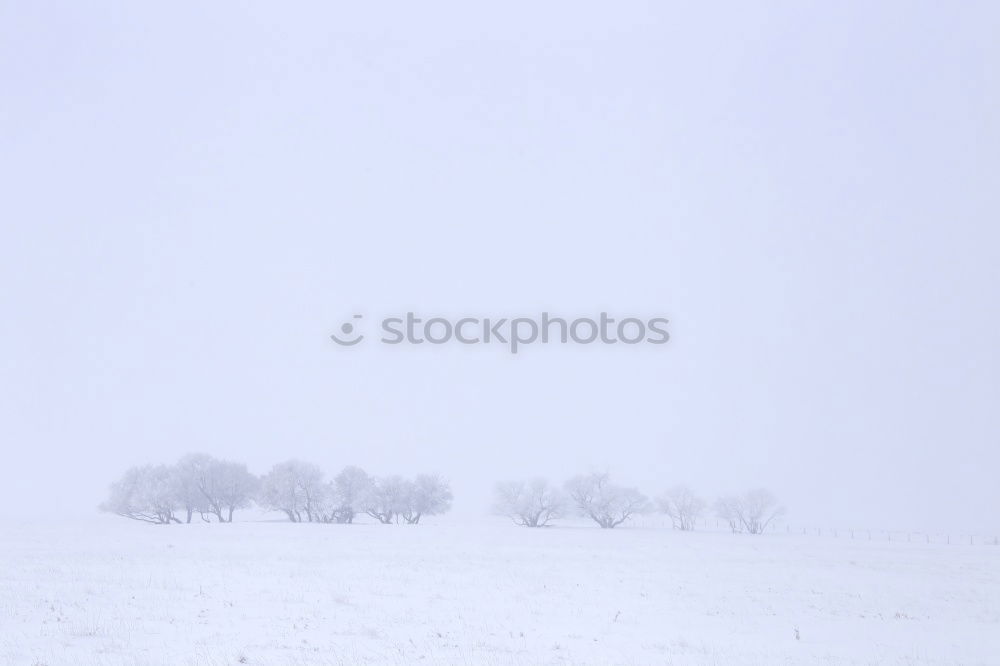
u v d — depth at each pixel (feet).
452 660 66.44
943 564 183.73
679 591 120.37
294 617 83.87
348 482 308.60
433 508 313.53
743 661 70.95
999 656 78.84
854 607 110.52
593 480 333.83
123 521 306.14
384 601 98.58
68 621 76.59
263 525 263.49
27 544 168.14
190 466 293.64
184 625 77.10
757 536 300.81
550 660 68.33
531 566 147.84
